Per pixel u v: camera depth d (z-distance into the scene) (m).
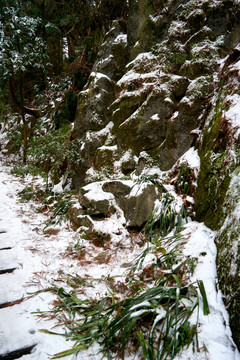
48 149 5.09
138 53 4.60
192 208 2.68
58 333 1.66
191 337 1.48
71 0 7.05
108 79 4.90
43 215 3.95
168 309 1.52
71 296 1.98
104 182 3.39
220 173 2.36
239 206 1.88
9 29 6.73
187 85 3.53
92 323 1.69
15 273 2.33
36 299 1.98
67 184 4.80
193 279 1.84
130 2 4.89
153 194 2.94
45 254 2.71
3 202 4.37
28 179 5.95
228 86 2.84
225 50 3.53
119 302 1.76
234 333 1.46
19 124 8.95
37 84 9.71
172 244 2.32
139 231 2.91
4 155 8.39
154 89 3.71
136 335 1.60
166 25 4.26
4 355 1.48
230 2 3.57
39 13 7.88
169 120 3.46
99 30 6.66
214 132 2.71
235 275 1.61
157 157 3.51
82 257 2.66
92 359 1.49
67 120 7.04
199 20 3.78
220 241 1.95
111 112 4.69
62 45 10.04
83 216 3.20
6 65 6.98
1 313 1.82
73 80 7.16
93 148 4.54
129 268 2.36
